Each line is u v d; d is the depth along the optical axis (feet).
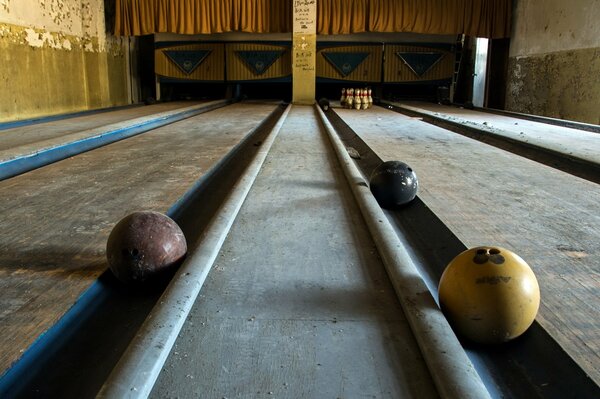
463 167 14.73
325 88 51.62
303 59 41.75
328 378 4.46
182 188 11.51
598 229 9.09
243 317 5.50
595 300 6.35
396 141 20.03
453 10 40.45
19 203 10.10
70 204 10.09
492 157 16.44
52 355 5.42
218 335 5.12
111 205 10.06
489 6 40.16
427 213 10.35
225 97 48.73
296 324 5.37
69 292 6.22
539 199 11.15
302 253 7.45
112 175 12.85
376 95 47.96
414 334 5.17
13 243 7.86
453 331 5.41
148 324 5.08
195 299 5.87
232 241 7.90
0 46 27.17
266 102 46.73
